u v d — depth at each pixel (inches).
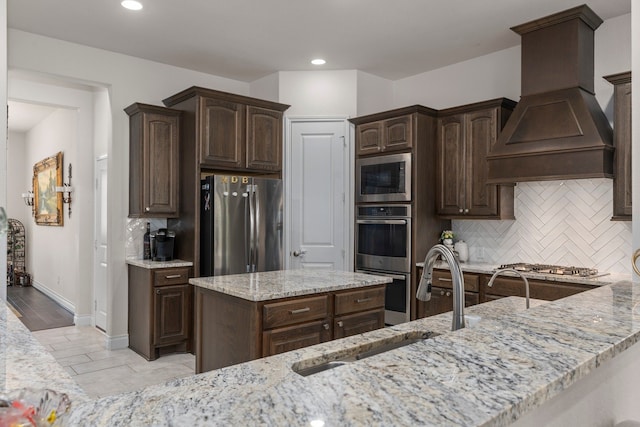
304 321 102.1
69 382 43.0
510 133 142.7
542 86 139.3
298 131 194.2
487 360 35.7
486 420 25.6
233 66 188.1
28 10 136.9
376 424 25.0
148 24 147.5
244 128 176.6
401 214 173.2
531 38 141.9
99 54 168.2
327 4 133.7
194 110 165.0
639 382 61.8
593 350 38.3
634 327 46.1
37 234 309.1
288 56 176.9
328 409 27.1
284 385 31.1
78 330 200.8
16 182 338.3
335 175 193.3
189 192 167.3
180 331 163.6
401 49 170.2
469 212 165.3
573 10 131.2
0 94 84.2
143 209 165.3
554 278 133.3
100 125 199.6
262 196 174.9
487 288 150.3
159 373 146.0
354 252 191.2
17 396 25.5
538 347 39.2
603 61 142.0
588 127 126.6
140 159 165.8
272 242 177.6
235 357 99.3
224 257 164.1
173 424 25.8
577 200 148.9
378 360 35.8
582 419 46.4
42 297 278.4
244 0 131.3
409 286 169.5
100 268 199.2
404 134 172.9
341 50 171.2
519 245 163.3
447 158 172.1
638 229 91.0
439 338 42.2
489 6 134.7
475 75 179.9
